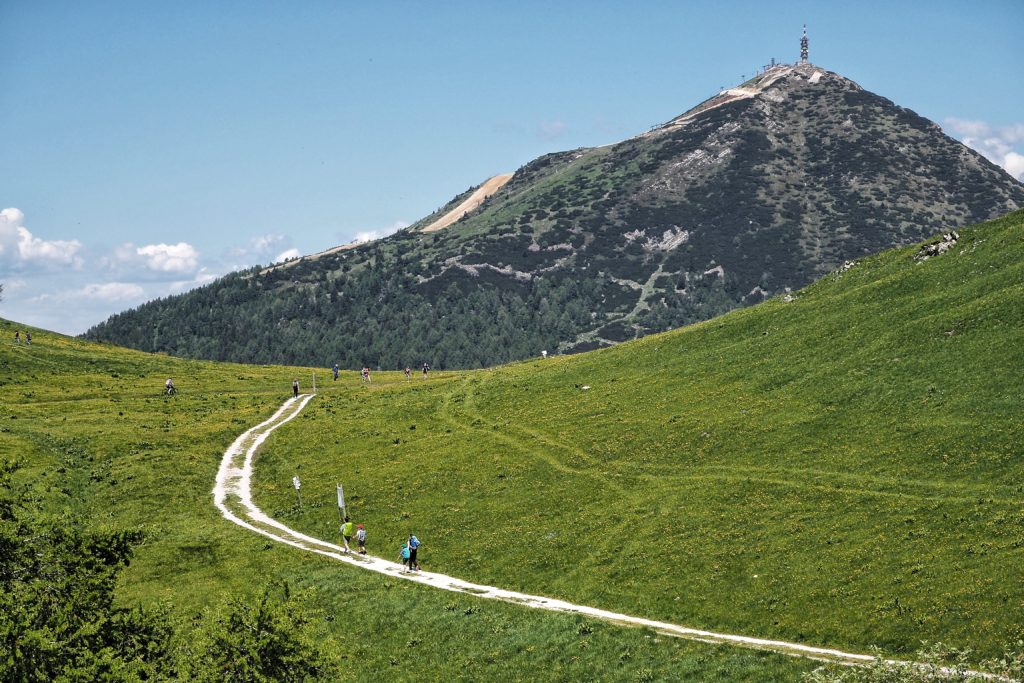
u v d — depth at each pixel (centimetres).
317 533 7269
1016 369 6675
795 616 4866
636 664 4625
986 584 4572
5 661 3372
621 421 8388
